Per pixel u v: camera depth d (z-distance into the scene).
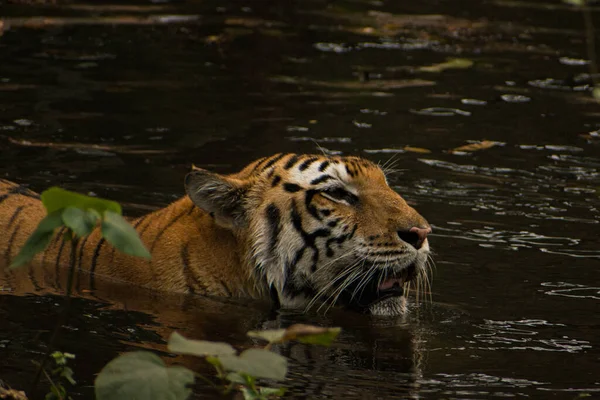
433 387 7.23
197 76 17.23
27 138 13.55
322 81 17.42
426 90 17.19
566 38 21.16
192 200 9.20
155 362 5.59
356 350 8.06
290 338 5.66
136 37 19.33
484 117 15.89
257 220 9.36
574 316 8.97
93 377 7.09
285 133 14.51
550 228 11.42
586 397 7.09
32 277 9.45
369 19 22.06
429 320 8.86
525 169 13.59
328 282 9.45
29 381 6.93
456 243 10.83
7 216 10.21
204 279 9.45
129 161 12.95
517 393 7.15
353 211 9.39
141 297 9.18
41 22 19.73
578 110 16.41
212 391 6.94
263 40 19.83
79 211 5.37
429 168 13.44
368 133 14.77
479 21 22.38
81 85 16.17
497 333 8.53
